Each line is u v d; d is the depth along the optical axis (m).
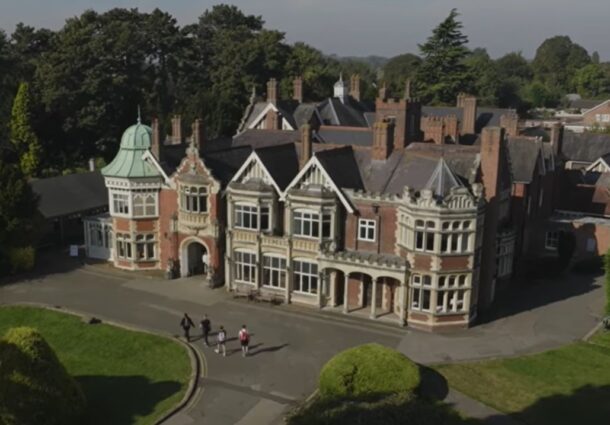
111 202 58.75
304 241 49.31
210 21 140.25
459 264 45.06
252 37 130.25
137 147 58.41
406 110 58.41
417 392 33.78
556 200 70.62
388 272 46.25
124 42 102.12
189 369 39.12
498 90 170.75
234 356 41.19
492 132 47.09
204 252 58.28
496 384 37.31
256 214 50.75
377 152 50.97
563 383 37.50
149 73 116.69
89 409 34.50
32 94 93.56
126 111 105.25
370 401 26.70
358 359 34.25
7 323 46.50
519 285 56.34
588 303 51.53
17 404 29.62
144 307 49.69
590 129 133.62
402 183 48.72
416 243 45.22
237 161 57.78
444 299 45.50
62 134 98.44
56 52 97.19
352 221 49.00
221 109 105.25
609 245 62.03
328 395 31.73
